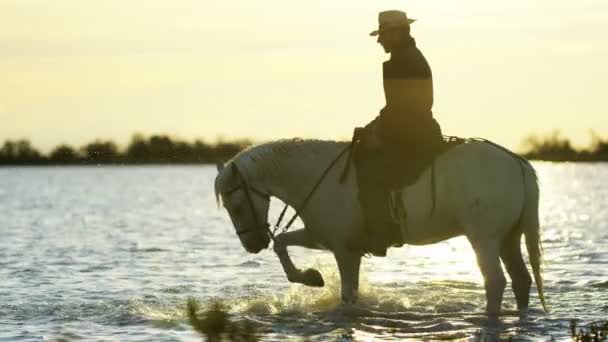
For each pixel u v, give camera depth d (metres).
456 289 18.97
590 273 22.25
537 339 13.45
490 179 14.66
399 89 14.95
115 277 22.39
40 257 27.97
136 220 51.81
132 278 22.16
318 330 14.40
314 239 16.12
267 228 16.19
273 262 25.86
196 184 152.75
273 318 15.52
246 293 18.91
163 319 15.70
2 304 17.53
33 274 23.06
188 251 30.05
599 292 18.44
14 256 28.31
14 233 40.00
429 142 14.95
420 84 14.95
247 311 16.28
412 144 14.93
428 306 16.58
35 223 48.47
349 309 15.88
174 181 176.38
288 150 15.98
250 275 22.62
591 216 53.66
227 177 15.98
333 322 15.05
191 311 10.70
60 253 29.48
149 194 103.19
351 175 15.57
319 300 17.06
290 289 18.00
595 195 92.00
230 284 20.66
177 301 17.77
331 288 17.77
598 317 15.18
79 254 29.06
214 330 10.45
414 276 22.08
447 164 14.88
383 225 15.14
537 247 14.88
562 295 17.98
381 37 15.16
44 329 14.96
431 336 13.77
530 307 16.30
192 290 19.56
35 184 152.50
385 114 15.06
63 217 55.06
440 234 15.15
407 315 15.63
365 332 14.18
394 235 15.20
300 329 14.49
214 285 20.50
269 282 20.97
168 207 69.94
